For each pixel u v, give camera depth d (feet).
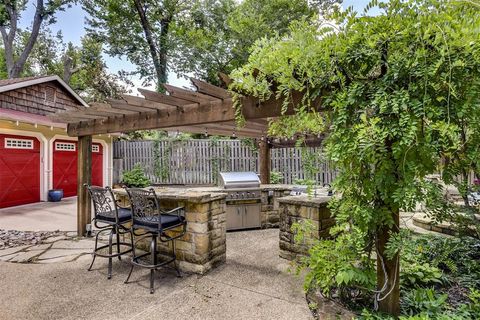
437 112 5.29
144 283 9.70
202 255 10.42
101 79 54.08
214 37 44.73
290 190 17.28
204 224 10.53
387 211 6.29
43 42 58.23
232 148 34.17
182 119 11.12
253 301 8.33
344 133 6.27
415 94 5.51
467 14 5.19
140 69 47.34
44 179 28.09
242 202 16.62
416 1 5.50
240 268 10.94
